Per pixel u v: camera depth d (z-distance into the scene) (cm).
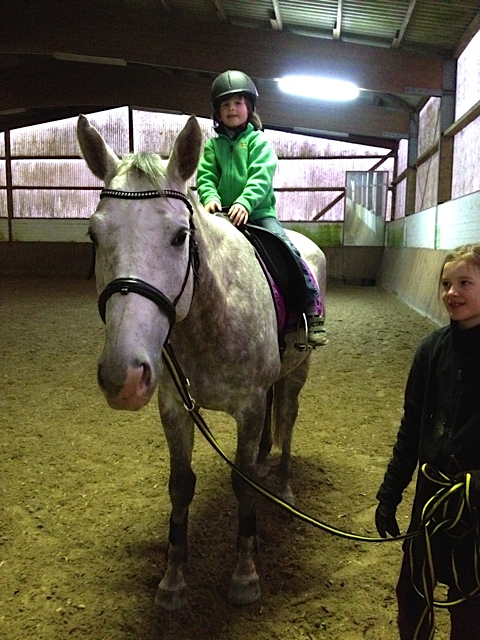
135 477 279
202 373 180
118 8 931
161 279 136
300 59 896
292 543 224
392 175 1330
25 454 304
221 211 221
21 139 1404
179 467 189
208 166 234
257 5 827
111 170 150
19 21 952
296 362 248
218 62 927
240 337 181
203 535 229
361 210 1300
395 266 1093
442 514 129
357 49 870
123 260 133
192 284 154
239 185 228
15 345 567
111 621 181
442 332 143
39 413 369
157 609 186
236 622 180
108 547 221
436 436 135
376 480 277
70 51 952
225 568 208
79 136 151
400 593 148
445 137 827
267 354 194
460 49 779
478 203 628
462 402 130
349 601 189
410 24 759
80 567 208
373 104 1165
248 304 186
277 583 199
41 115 1369
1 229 1434
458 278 125
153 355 132
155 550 219
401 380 450
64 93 1247
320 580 201
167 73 1234
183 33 927
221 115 230
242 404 189
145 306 132
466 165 744
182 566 196
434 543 133
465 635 132
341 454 308
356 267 1293
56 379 448
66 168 1402
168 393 184
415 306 834
